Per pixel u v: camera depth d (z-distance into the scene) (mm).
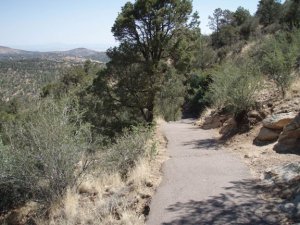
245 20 59000
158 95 25188
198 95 29984
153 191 6598
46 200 7520
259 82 10758
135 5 22734
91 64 60281
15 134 8070
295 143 7641
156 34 23188
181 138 11664
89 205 6664
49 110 7852
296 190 5508
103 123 23000
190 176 7164
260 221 4949
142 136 9039
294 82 10641
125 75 22906
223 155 8625
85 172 8148
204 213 5383
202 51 48969
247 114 10227
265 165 7141
